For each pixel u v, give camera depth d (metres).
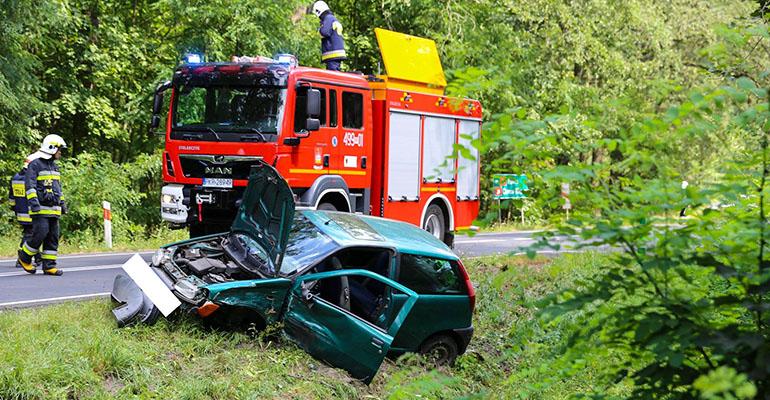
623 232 3.71
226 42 24.69
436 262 9.21
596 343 4.02
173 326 8.41
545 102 28.42
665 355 3.55
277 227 8.37
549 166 4.08
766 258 3.76
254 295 8.05
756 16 5.84
